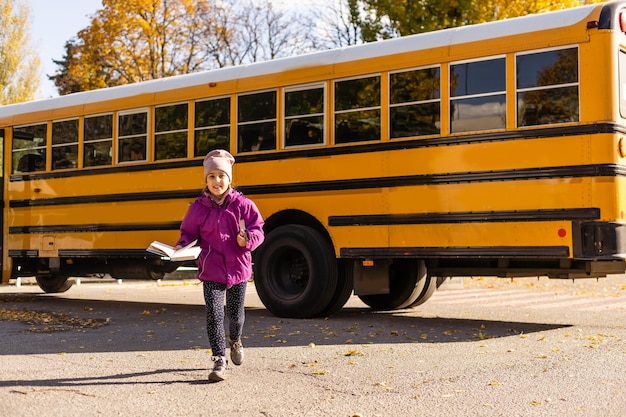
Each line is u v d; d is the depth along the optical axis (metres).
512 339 7.91
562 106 7.99
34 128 12.62
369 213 9.18
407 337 8.08
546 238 7.96
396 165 9.01
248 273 5.90
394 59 9.10
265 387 5.52
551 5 20.47
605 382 5.62
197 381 5.74
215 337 5.75
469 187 8.47
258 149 10.16
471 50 8.55
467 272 9.12
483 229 8.34
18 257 12.86
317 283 9.47
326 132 9.59
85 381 5.73
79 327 9.09
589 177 7.77
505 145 8.27
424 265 10.45
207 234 5.77
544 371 6.06
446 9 21.30
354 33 33.03
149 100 11.19
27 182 12.65
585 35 7.91
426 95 8.85
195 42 35.47
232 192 5.82
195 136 10.72
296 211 9.89
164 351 7.20
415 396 5.19
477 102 8.49
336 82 9.55
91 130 11.88
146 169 11.15
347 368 6.27
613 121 7.77
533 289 15.82
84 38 33.53
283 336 8.15
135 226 11.23
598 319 9.90
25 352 7.15
